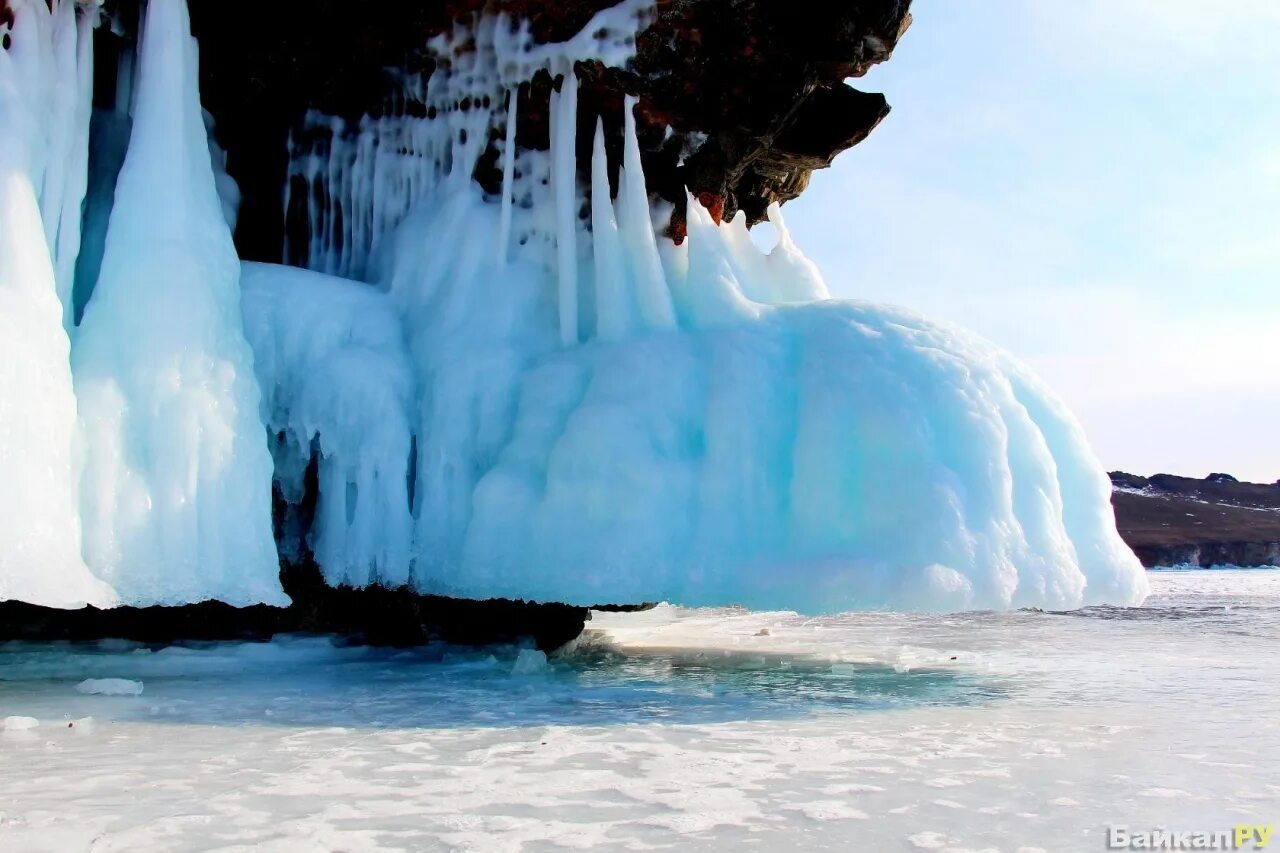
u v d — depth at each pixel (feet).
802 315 25.21
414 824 12.13
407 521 24.70
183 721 18.54
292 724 18.42
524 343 26.71
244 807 12.75
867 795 13.93
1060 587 21.47
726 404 23.44
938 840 11.95
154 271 22.25
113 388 21.02
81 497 20.17
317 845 11.28
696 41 26.43
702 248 27.02
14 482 18.62
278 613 27.81
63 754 15.65
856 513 21.68
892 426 21.83
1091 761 16.30
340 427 24.58
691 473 23.17
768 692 23.61
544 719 19.39
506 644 29.94
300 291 25.80
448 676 24.98
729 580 21.89
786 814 12.91
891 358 23.00
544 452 24.26
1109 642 37.52
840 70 27.35
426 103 28.60
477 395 25.43
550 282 27.73
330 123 29.37
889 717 20.29
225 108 28.53
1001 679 26.58
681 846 11.52
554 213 28.09
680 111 27.35
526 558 23.07
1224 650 34.53
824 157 29.73
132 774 14.39
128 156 23.36
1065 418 24.26
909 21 27.14
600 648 32.83
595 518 22.71
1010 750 17.11
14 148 20.71
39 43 22.00
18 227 20.16
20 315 19.52
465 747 16.61
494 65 27.66
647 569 22.21
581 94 27.45
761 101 27.32
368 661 27.20
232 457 21.95
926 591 20.06
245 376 23.08
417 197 29.19
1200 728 19.35
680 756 16.17
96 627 27.45
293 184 29.73
